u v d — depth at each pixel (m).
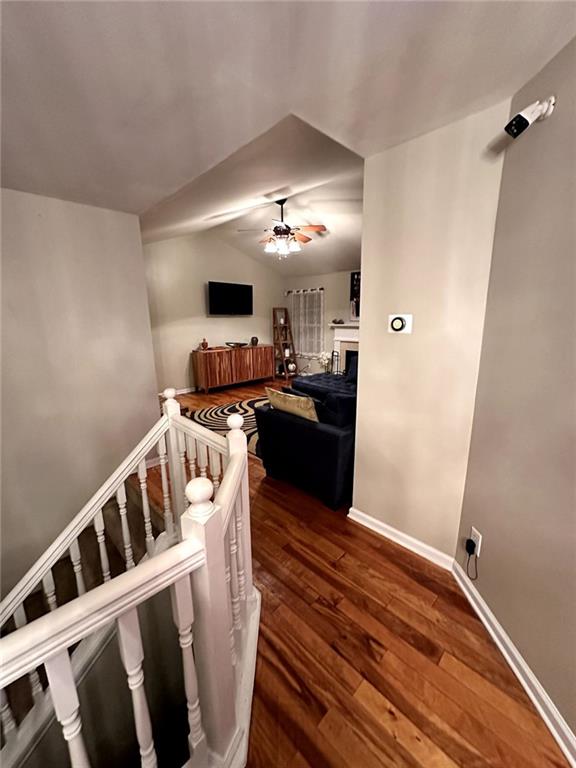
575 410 1.02
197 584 0.88
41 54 1.00
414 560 1.93
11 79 1.08
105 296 2.53
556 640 1.12
